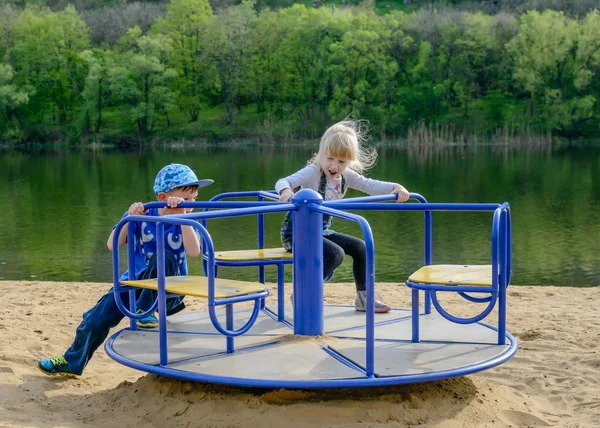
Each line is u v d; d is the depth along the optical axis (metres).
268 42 69.88
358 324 4.29
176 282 3.67
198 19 71.62
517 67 64.56
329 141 4.18
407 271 11.05
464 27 68.12
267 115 68.06
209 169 37.72
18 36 70.44
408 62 68.25
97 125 65.94
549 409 3.90
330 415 3.33
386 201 4.42
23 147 63.81
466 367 3.43
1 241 14.74
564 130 62.16
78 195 25.88
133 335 4.14
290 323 4.36
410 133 61.03
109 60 66.88
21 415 3.57
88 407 3.75
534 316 6.14
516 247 13.85
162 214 4.11
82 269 11.23
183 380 3.75
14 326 5.58
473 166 38.22
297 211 3.83
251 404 3.42
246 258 4.35
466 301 6.79
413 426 3.32
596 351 4.98
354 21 69.06
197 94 69.31
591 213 19.61
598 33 62.88
